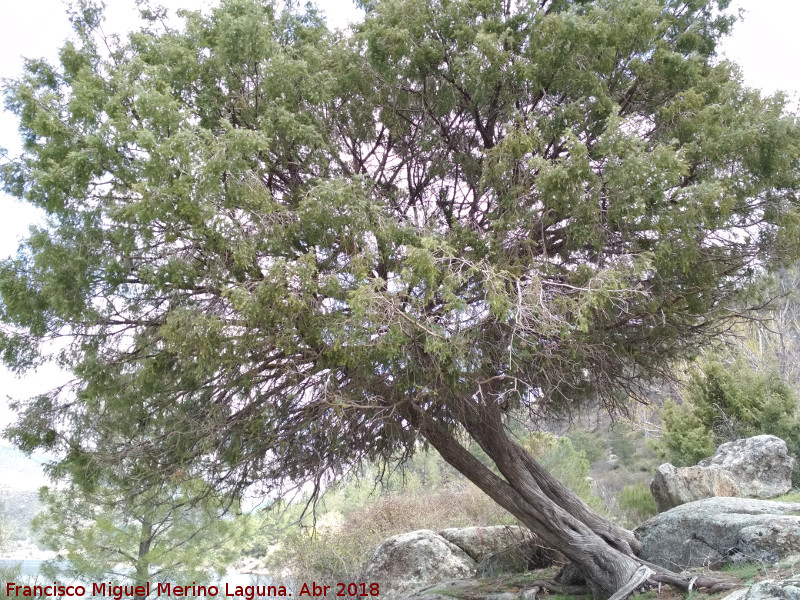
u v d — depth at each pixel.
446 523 16.78
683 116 7.75
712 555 8.07
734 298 9.13
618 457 27.56
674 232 6.95
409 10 8.20
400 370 6.80
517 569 12.16
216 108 7.60
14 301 6.69
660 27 7.83
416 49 8.10
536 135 7.10
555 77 7.70
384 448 9.79
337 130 8.69
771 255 8.27
